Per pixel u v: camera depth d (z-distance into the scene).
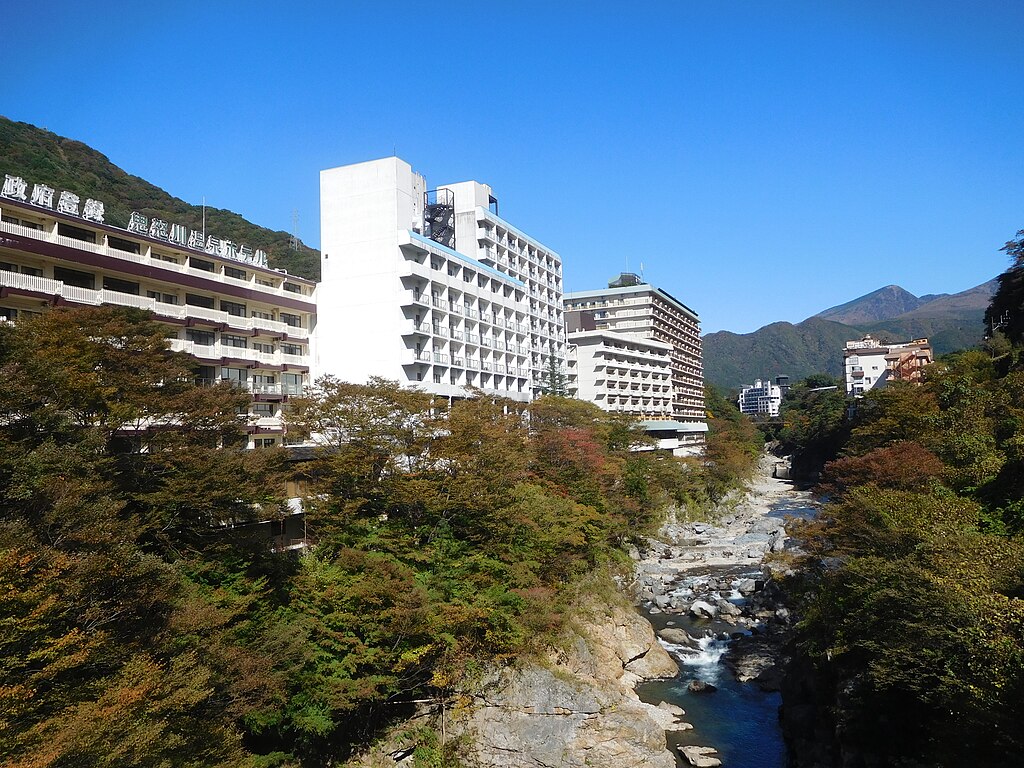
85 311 29.31
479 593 34.69
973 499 34.97
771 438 182.75
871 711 26.61
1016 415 46.28
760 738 33.12
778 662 40.97
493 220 90.88
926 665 22.38
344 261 69.62
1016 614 19.69
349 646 28.75
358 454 35.84
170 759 18.39
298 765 26.84
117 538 19.58
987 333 93.19
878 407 72.56
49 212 43.31
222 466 27.50
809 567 38.72
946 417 51.66
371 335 68.19
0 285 39.19
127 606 19.59
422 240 69.19
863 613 27.69
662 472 76.81
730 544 72.81
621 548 61.00
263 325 60.56
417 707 32.34
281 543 39.31
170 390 29.95
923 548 25.58
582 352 117.88
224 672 22.27
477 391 60.50
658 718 34.94
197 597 24.20
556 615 36.84
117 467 26.31
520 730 31.55
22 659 16.22
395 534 34.66
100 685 17.61
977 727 19.12
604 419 80.62
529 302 98.81
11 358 23.09
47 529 18.61
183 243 55.06
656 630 47.88
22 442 21.41
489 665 33.88
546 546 41.41
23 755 13.98
